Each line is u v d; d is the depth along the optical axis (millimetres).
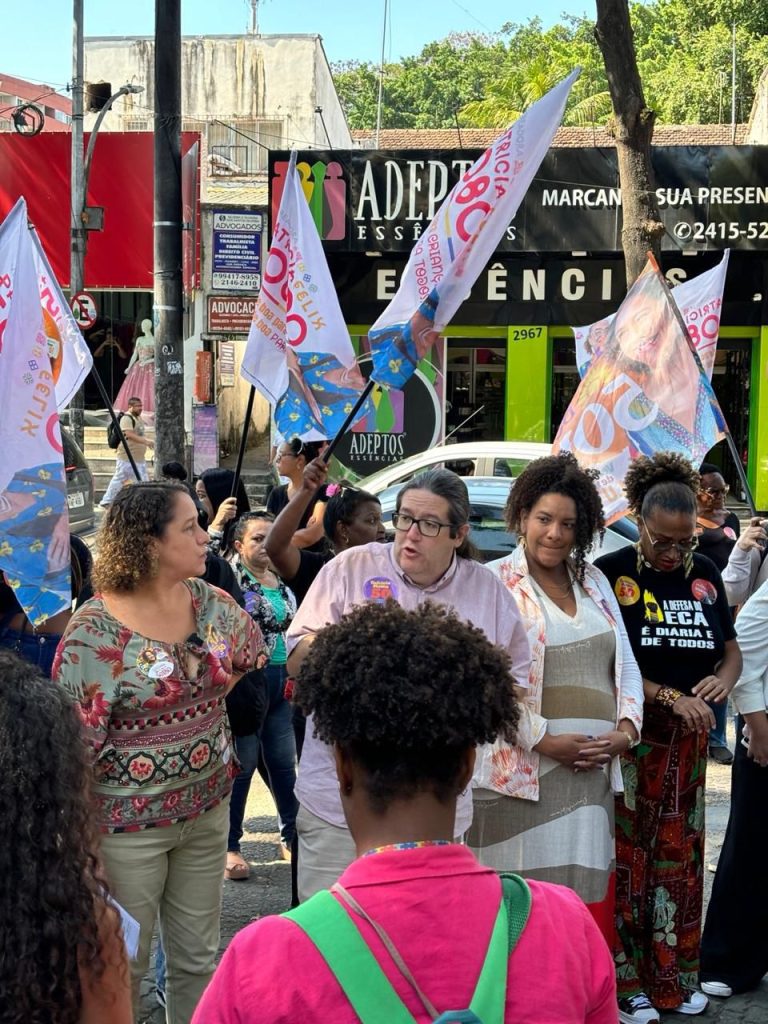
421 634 1639
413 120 48688
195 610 3230
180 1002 3227
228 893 4840
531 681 3527
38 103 27141
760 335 14836
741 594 5477
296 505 4238
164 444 8633
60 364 4953
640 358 4750
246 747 4852
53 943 1568
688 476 3924
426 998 1413
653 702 3789
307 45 24750
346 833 3172
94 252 17938
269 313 5625
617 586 3898
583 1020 1507
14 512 3902
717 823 5688
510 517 3740
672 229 14148
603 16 8438
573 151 14148
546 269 14906
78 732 1734
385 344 4117
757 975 4035
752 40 32188
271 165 14383
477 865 1562
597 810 3529
